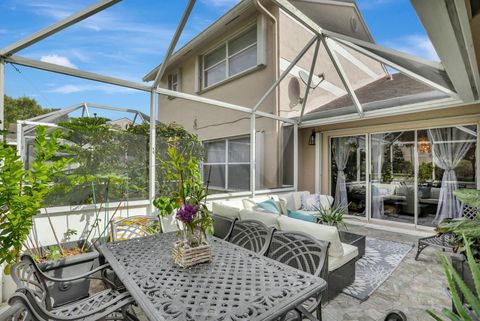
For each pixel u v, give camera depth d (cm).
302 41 623
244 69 600
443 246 329
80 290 242
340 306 243
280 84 585
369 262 352
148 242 216
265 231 219
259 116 555
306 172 686
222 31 614
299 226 263
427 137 508
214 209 386
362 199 601
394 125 545
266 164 580
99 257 251
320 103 666
